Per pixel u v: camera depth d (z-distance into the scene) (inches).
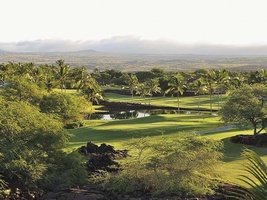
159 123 3100.4
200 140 1291.8
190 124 3006.9
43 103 2605.8
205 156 1242.6
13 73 4877.0
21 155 1245.1
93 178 1314.0
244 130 2635.3
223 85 4763.8
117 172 1357.0
